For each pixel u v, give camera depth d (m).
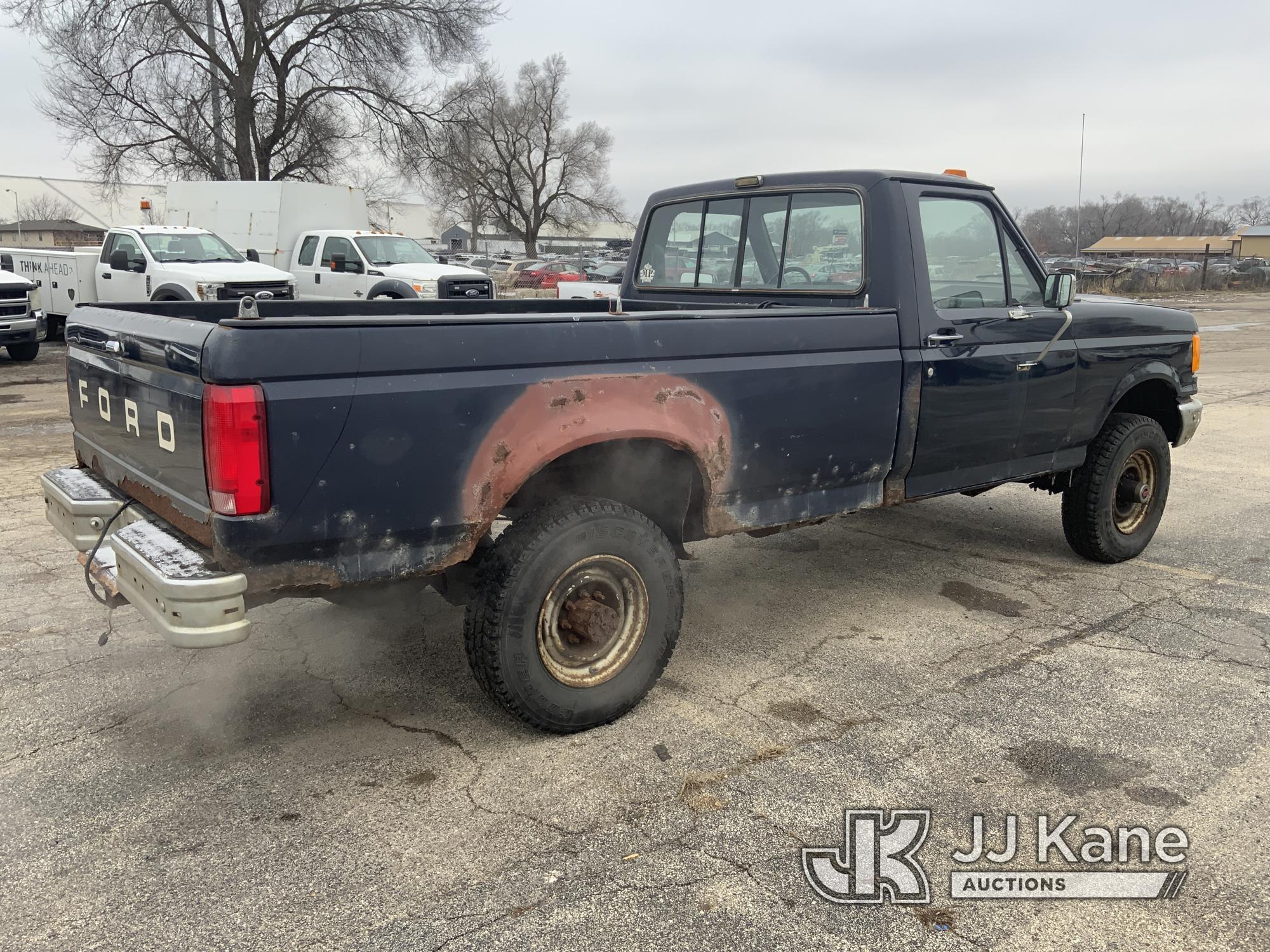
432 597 4.90
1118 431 5.14
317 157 30.77
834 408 3.87
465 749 3.35
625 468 3.68
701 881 2.63
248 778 3.15
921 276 4.13
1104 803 3.02
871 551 5.73
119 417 3.36
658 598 3.53
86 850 2.76
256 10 27.69
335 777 3.16
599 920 2.47
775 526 3.90
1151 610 4.72
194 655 4.14
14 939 2.39
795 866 2.71
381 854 2.74
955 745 3.38
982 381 4.36
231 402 2.61
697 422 3.48
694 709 3.66
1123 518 5.43
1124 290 37.88
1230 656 4.16
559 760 3.28
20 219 68.88
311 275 16.83
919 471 4.30
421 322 2.90
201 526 2.79
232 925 2.45
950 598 4.92
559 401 3.16
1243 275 43.81
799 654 4.21
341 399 2.76
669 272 5.25
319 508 2.79
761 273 4.70
